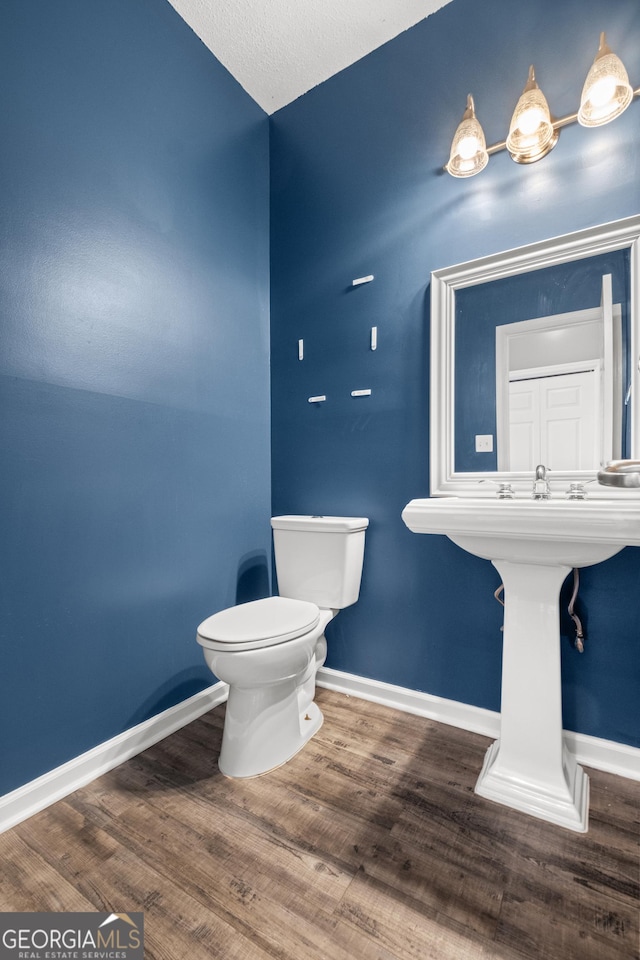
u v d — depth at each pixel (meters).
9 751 1.11
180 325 1.61
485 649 1.50
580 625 1.30
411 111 1.66
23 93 1.15
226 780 1.26
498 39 1.48
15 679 1.12
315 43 1.72
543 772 1.15
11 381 1.12
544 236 1.40
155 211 1.52
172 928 0.84
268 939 0.82
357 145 1.79
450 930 0.83
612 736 1.30
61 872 0.96
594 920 0.85
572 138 1.35
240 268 1.90
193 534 1.65
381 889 0.91
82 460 1.29
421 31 1.64
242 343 1.90
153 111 1.51
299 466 1.95
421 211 1.63
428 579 1.61
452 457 1.54
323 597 1.66
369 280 1.75
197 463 1.68
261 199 2.03
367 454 1.75
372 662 1.74
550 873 0.95
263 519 2.01
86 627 1.29
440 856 0.99
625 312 1.28
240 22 1.64
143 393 1.47
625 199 1.28
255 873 0.95
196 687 1.65
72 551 1.26
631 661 1.28
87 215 1.30
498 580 1.48
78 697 1.26
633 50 1.27
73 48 1.27
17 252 1.13
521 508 1.02
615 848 1.01
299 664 1.30
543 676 1.16
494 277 1.46
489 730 1.48
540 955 0.79
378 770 1.30
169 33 1.58
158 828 1.08
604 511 0.93
